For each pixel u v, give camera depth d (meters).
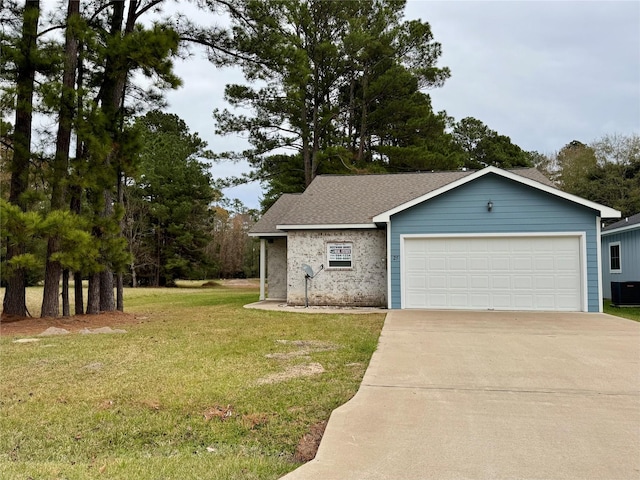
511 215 12.62
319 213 15.42
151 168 35.25
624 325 9.70
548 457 3.52
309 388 5.37
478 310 12.61
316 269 14.89
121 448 3.88
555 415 4.40
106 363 6.70
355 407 4.66
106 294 13.39
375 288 14.51
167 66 11.09
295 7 24.78
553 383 5.45
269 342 8.23
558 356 6.83
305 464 3.44
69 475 3.31
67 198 11.64
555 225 12.38
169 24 12.66
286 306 14.84
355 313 12.48
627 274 16.33
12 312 11.89
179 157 37.06
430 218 13.07
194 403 4.88
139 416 4.55
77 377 5.92
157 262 36.69
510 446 3.72
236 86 26.50
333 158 27.84
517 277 12.62
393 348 7.48
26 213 9.89
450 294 12.98
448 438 3.89
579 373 5.88
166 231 36.94
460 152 36.88
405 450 3.66
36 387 5.49
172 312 14.14
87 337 9.09
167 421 4.43
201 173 37.88
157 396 5.11
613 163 33.47
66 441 4.01
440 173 17.89
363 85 29.06
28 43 11.02
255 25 14.09
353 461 3.47
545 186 12.25
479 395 5.03
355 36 25.66
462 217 12.89
